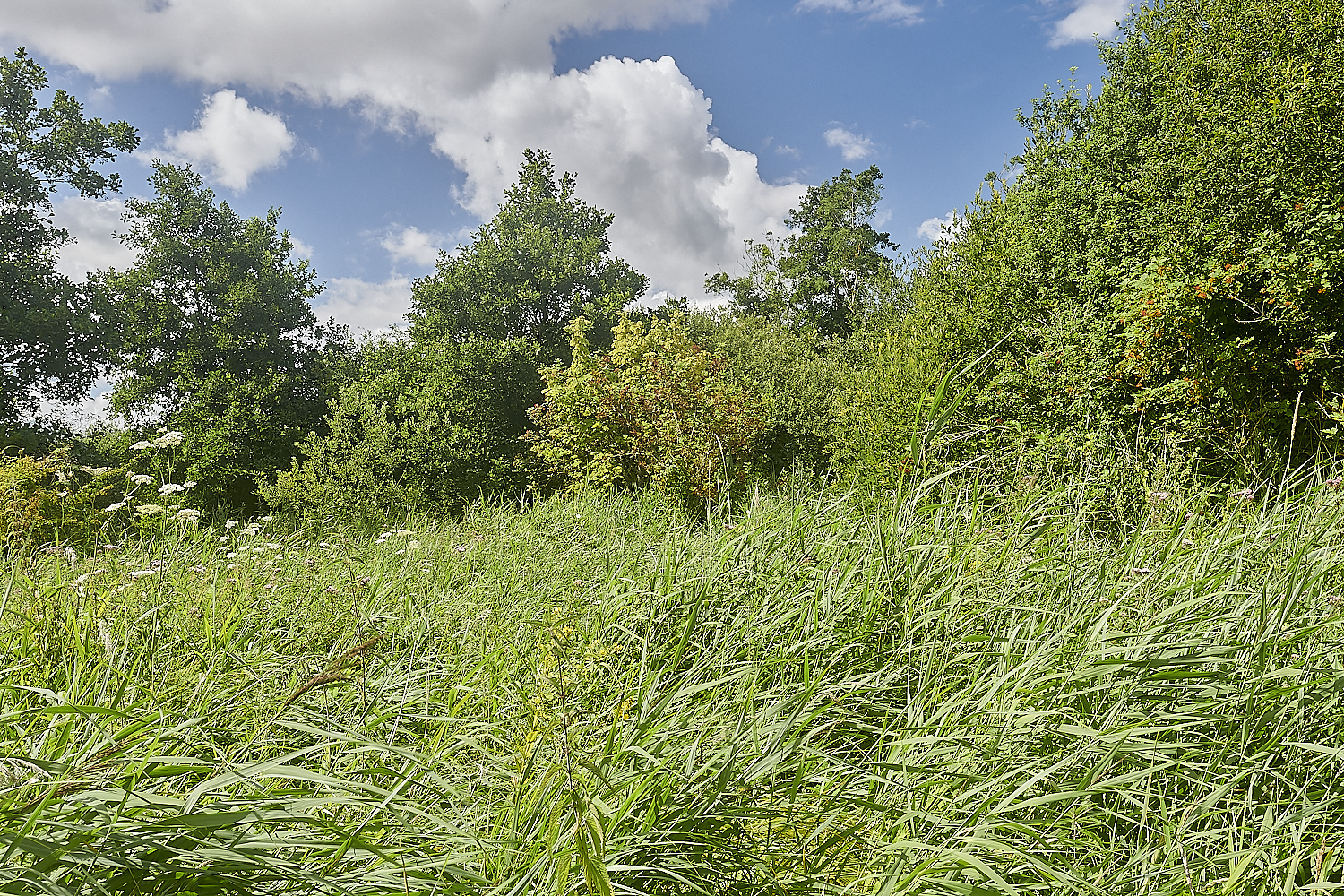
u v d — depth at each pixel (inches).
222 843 53.2
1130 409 317.7
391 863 61.0
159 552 186.2
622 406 481.4
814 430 531.2
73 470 310.5
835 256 1321.4
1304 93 300.4
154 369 829.8
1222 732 87.8
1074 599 118.6
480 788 88.4
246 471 754.2
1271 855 68.7
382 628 143.6
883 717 107.1
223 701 102.8
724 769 78.2
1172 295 299.9
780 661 110.7
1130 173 400.5
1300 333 287.4
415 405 682.8
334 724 89.7
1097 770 78.7
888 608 125.5
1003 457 263.3
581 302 945.5
